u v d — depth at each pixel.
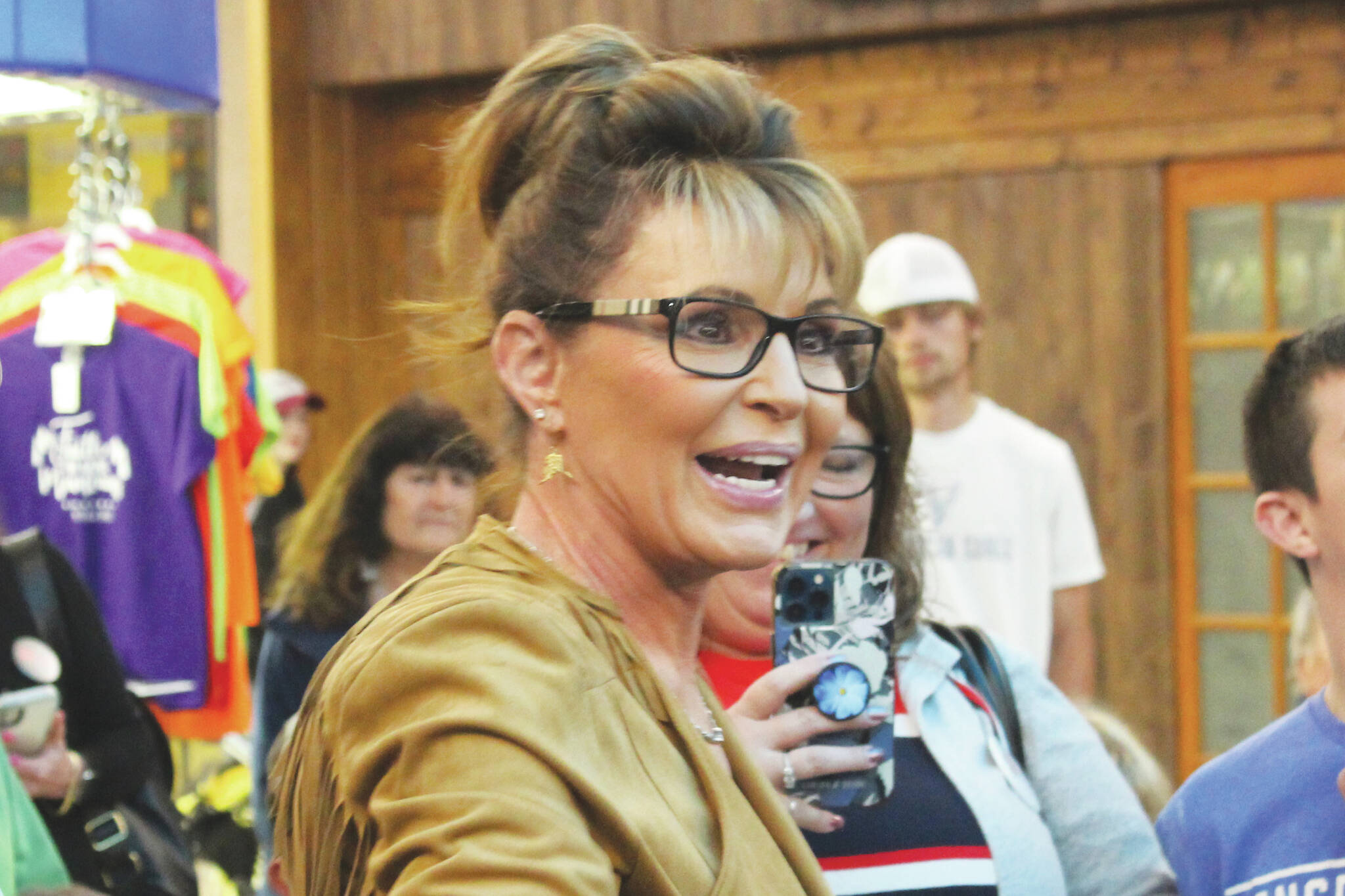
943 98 8.55
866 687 2.51
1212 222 8.17
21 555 4.02
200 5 4.05
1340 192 7.92
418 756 1.54
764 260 1.89
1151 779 3.60
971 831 2.72
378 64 9.28
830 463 3.03
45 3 3.72
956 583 6.26
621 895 1.60
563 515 1.95
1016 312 8.45
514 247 1.97
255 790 5.21
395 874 1.50
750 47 8.73
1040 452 6.30
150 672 4.86
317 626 5.23
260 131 9.21
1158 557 8.21
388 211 9.65
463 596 1.70
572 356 1.91
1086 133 8.31
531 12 8.93
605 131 1.94
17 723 3.73
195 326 4.88
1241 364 8.12
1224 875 2.92
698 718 1.97
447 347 2.10
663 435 1.86
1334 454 2.89
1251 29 8.02
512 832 1.47
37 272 4.88
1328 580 2.93
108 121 4.29
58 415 4.86
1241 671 8.12
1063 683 6.29
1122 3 7.98
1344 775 2.62
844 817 2.68
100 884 3.91
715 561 1.89
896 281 6.35
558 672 1.64
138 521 4.86
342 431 9.52
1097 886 2.93
